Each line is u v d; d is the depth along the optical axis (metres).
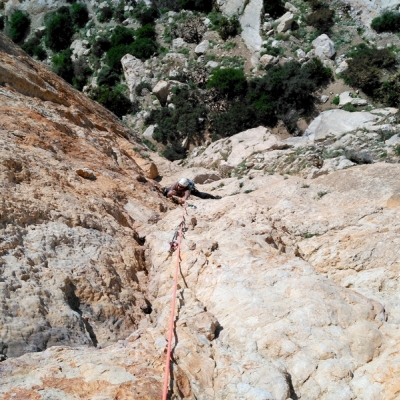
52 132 10.80
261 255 7.55
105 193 9.51
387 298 6.87
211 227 8.68
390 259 7.69
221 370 5.32
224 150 18.06
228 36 31.80
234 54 30.83
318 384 5.29
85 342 5.73
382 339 5.77
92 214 8.20
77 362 5.03
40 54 34.66
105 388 4.69
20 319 5.40
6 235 6.36
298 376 5.36
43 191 7.87
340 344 5.66
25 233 6.71
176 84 28.98
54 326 5.62
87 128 13.25
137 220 9.57
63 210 7.74
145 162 14.03
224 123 26.77
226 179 14.30
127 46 32.19
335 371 5.34
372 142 15.39
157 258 7.88
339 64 28.78
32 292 5.78
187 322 5.89
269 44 30.39
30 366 4.88
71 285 6.36
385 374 5.23
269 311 6.07
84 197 8.71
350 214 9.20
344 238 8.45
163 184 13.91
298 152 15.48
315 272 6.96
